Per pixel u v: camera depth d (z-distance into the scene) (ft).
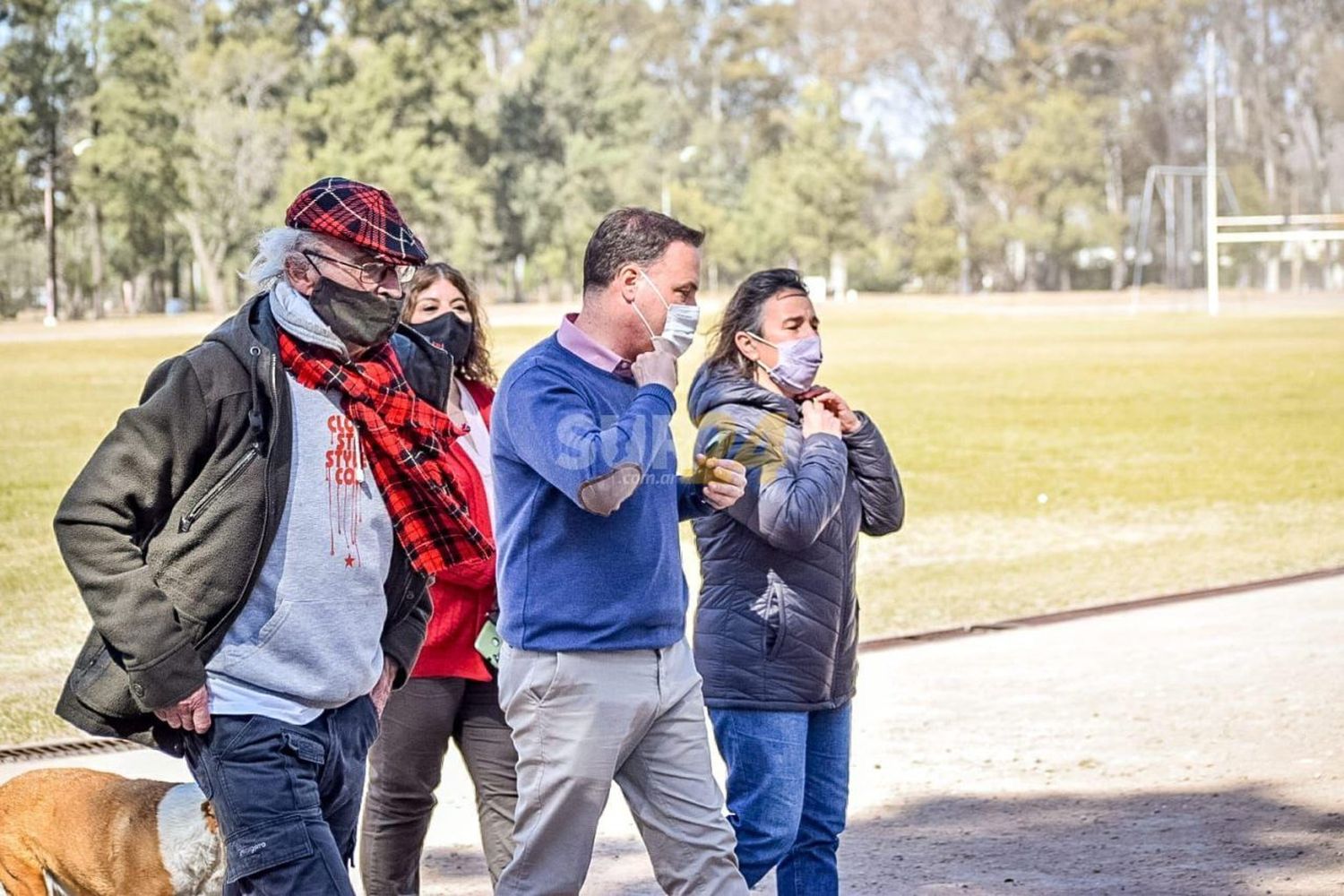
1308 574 40.09
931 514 52.29
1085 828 18.51
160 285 270.87
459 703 14.30
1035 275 319.88
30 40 228.84
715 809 12.12
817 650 13.48
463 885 17.01
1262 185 307.37
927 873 16.92
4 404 88.07
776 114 342.03
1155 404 92.12
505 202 277.64
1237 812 19.01
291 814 10.50
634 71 304.09
